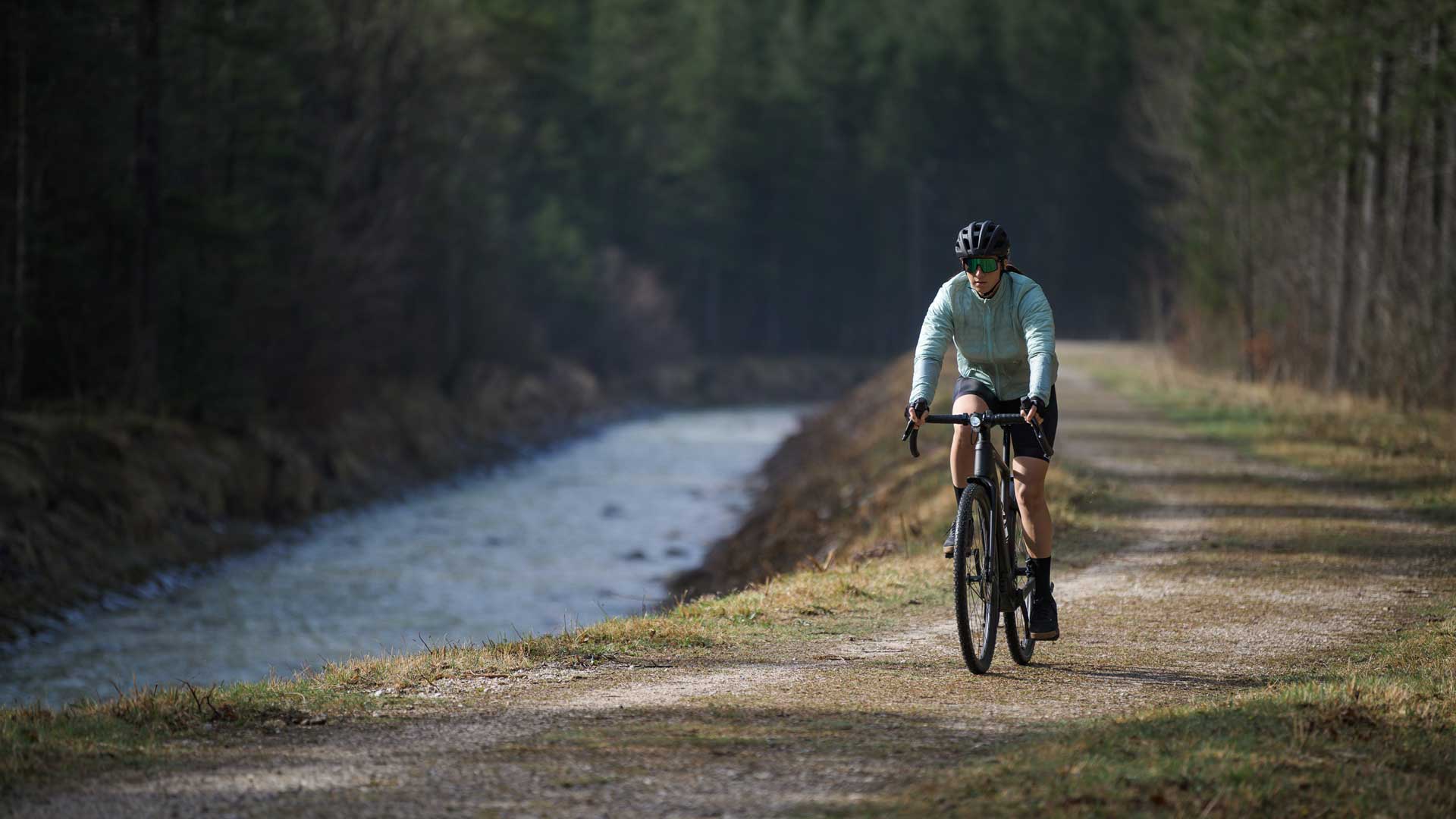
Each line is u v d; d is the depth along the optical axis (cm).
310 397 5622
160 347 4997
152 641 2870
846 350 15750
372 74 6531
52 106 4359
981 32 15400
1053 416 1180
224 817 758
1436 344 3966
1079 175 14850
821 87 15738
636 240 14188
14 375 4109
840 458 4528
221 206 4769
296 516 4681
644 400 11744
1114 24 14638
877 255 15775
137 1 4522
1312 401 4441
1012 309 1134
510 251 9738
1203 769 802
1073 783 776
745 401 12988
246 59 5128
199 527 4056
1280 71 4881
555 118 12812
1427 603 1528
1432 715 955
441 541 4384
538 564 3897
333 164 6038
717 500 5475
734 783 812
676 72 15138
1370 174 4425
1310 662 1222
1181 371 6366
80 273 4562
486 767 854
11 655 2720
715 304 15388
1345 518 2228
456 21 6888
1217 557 1891
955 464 1198
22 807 777
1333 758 842
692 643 1323
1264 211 5825
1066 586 1688
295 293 5594
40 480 3484
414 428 6438
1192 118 6094
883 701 1051
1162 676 1160
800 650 1292
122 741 924
